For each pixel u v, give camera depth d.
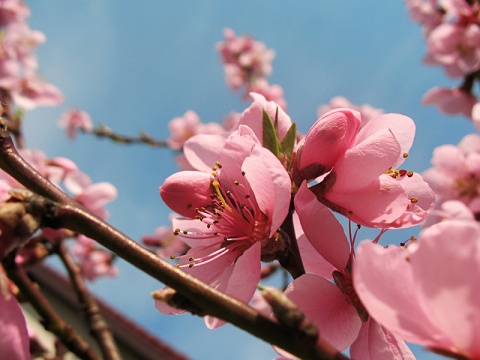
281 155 0.20
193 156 0.21
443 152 0.45
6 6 0.58
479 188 0.44
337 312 0.19
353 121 0.19
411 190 0.20
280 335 0.15
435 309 0.14
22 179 0.17
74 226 0.16
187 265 0.19
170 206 0.20
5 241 0.16
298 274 0.19
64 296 0.78
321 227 0.18
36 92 0.57
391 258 0.15
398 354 0.18
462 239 0.14
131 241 0.16
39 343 0.29
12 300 0.16
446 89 0.57
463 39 0.54
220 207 0.20
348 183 0.19
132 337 0.74
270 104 0.21
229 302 0.16
